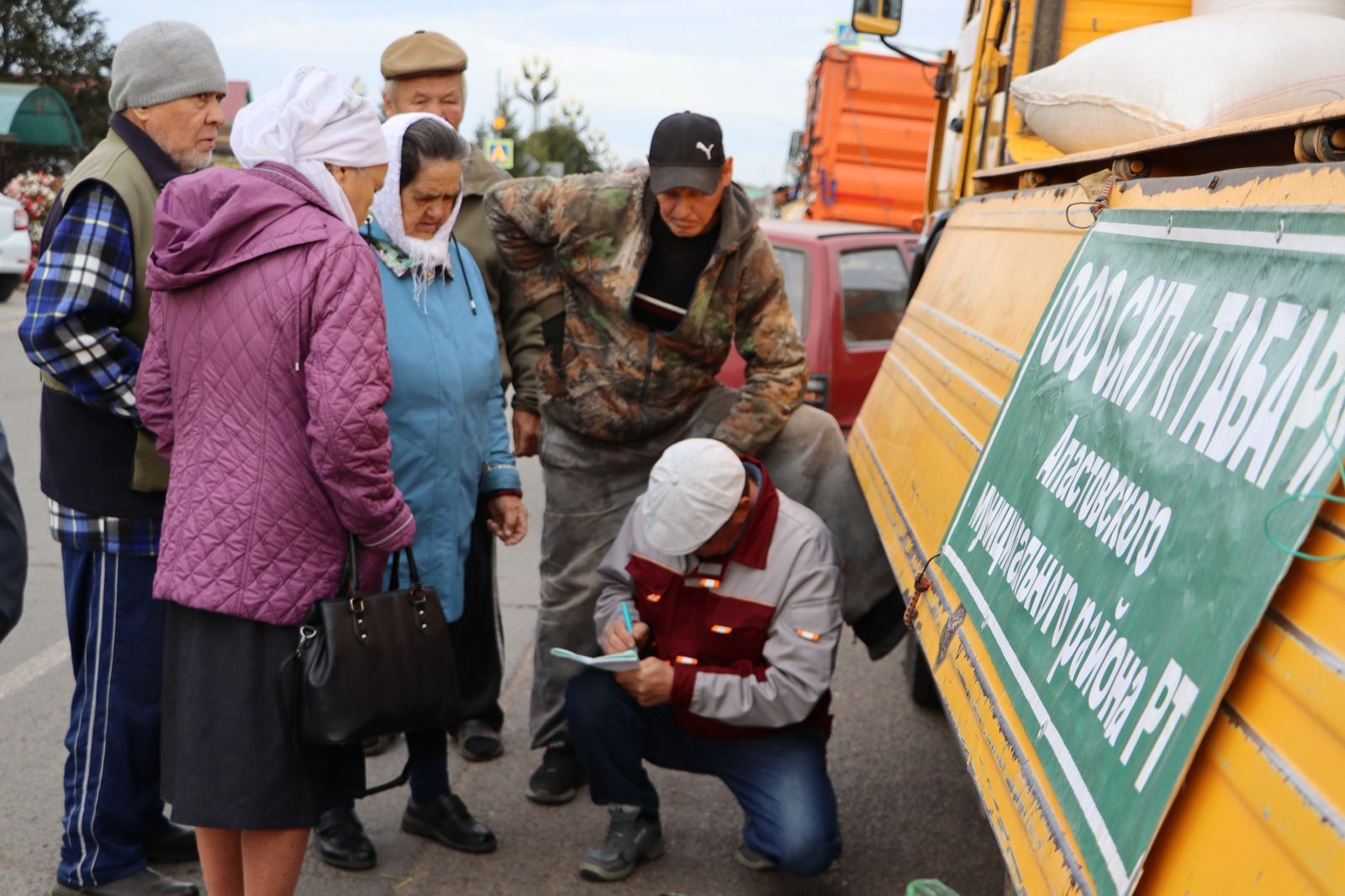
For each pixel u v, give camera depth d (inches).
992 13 212.7
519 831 136.9
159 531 109.9
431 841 133.8
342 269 90.8
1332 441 39.3
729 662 120.6
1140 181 74.1
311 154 94.0
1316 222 46.6
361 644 94.0
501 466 130.6
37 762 145.9
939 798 149.3
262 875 97.7
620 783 125.2
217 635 92.8
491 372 120.2
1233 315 51.7
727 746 122.3
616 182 128.5
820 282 251.9
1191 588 46.1
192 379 93.4
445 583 118.3
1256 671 40.6
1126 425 59.9
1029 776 55.9
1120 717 48.4
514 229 132.0
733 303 131.8
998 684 65.1
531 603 218.7
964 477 91.7
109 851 113.7
